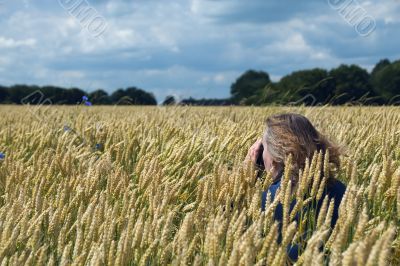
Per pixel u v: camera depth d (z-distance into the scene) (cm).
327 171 351
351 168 373
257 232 264
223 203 363
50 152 487
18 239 298
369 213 350
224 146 530
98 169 403
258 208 323
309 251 237
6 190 412
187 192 426
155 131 667
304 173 340
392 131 560
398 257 318
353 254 225
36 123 807
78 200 364
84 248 287
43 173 431
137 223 289
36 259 283
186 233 283
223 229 275
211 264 247
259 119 899
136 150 588
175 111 1066
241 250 250
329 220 291
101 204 317
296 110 1092
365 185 444
